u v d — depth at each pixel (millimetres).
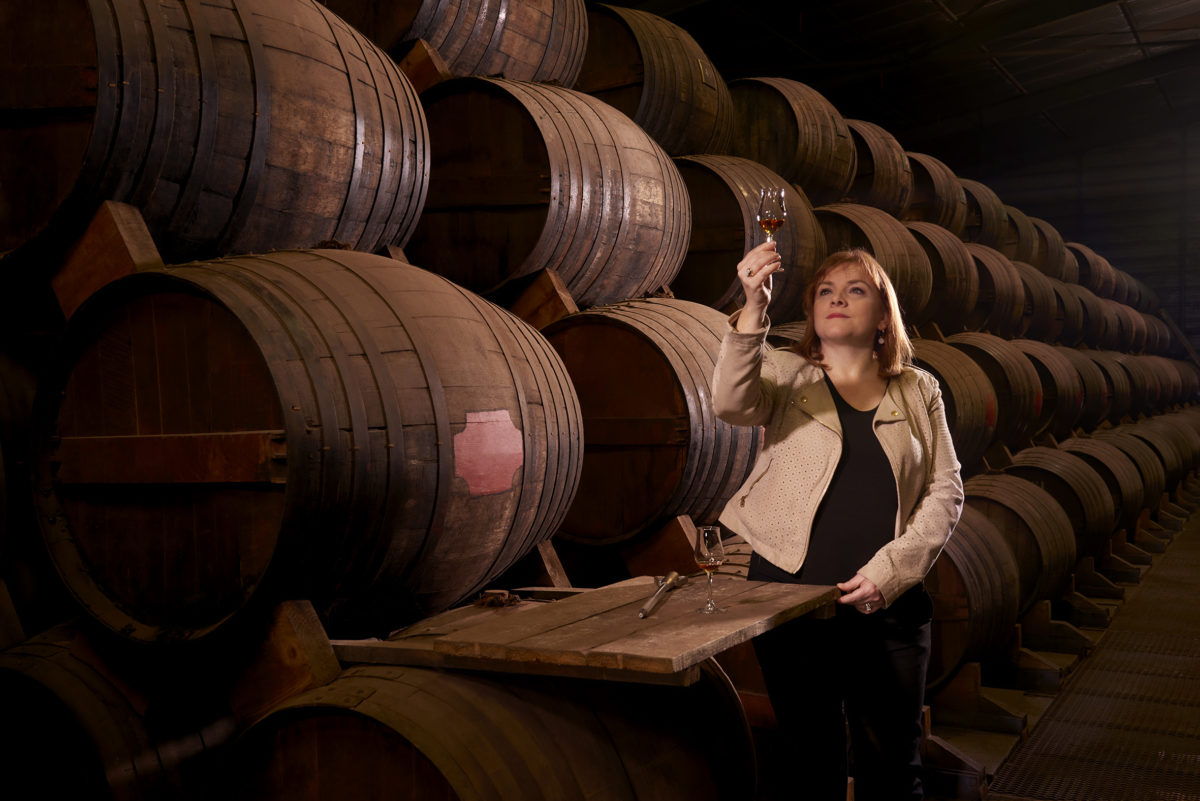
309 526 2486
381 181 3521
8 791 2670
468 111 4496
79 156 2660
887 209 8781
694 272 5844
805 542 2703
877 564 2551
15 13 2674
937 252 8109
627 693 2805
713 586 2822
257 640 2621
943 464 2742
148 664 2742
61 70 2635
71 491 2738
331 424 2496
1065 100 18859
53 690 2598
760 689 3846
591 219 4496
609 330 4234
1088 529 7836
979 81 17984
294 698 2418
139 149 2705
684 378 4086
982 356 7816
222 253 3107
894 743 2730
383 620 3074
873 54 15672
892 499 2676
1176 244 21203
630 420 4156
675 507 4184
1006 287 9242
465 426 2867
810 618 2699
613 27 6258
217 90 2855
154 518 2645
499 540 3098
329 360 2580
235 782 2465
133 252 2701
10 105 2672
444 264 4566
